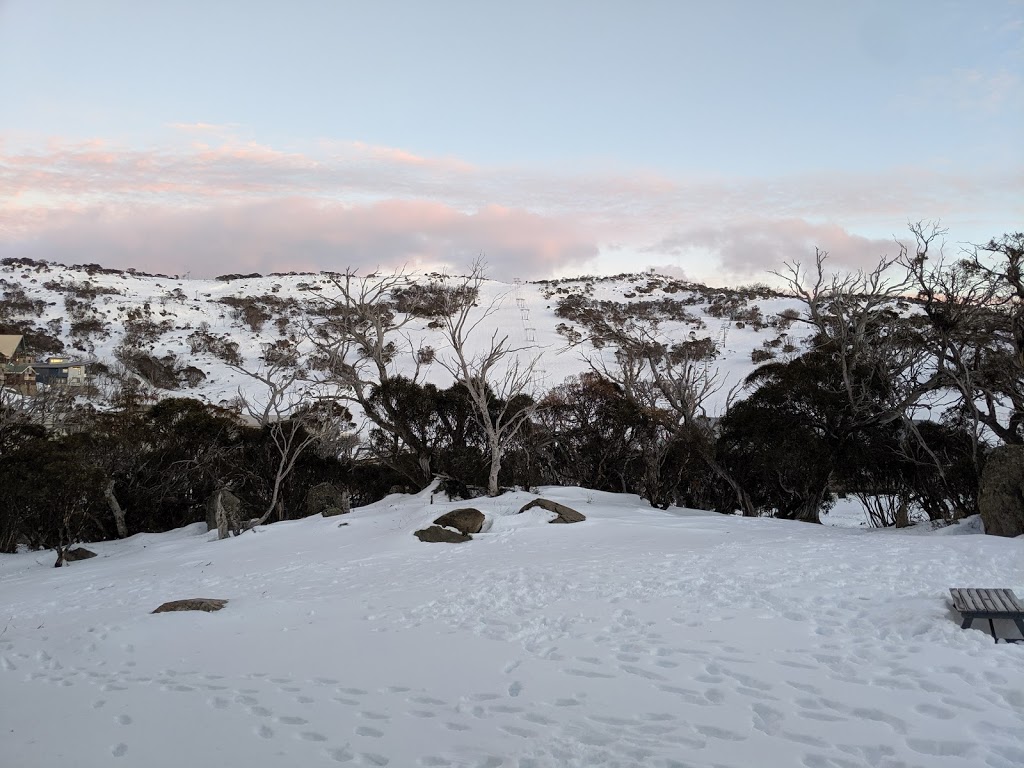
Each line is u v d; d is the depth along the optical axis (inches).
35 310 4298.7
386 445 1273.4
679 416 1163.9
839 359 976.9
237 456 1378.0
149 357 3129.9
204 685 294.5
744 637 316.2
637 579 462.6
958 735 211.6
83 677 314.5
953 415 967.6
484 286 5940.0
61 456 1073.5
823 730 220.5
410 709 256.1
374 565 643.5
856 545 554.9
